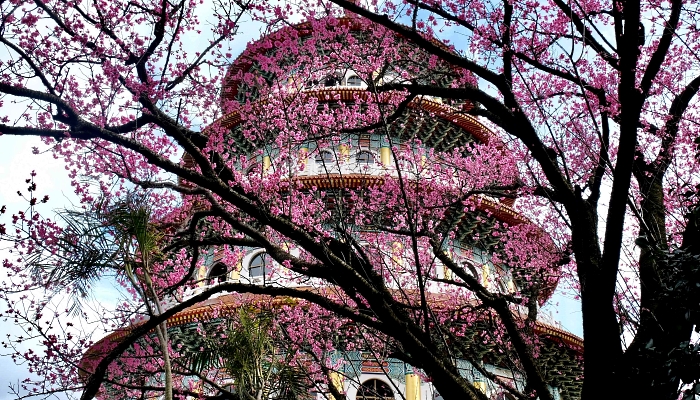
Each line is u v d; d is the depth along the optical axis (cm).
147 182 1288
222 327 2009
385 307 1232
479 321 2516
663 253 1042
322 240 1309
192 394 1791
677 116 1454
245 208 1312
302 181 2847
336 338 2423
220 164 1502
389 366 2847
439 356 1187
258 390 1213
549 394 1295
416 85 1423
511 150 2214
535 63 1423
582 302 1113
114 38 1302
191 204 1838
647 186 1358
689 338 1011
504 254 3103
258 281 2750
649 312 1048
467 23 1452
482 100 1349
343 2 1291
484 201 3219
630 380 1017
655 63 1105
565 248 2269
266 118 2052
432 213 2352
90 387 1242
